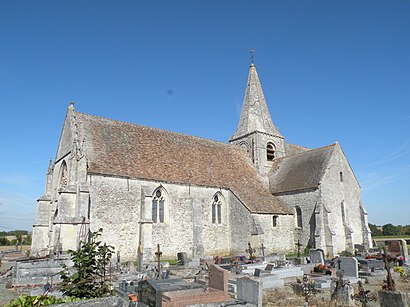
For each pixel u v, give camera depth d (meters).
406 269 21.61
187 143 36.31
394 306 11.16
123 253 25.98
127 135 31.66
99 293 10.87
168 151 33.22
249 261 25.58
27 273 17.00
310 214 33.78
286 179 37.88
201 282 15.98
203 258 26.75
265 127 42.88
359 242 36.91
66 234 23.41
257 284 13.07
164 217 29.41
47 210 30.81
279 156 43.50
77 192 25.08
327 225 32.31
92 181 25.61
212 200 32.88
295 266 22.41
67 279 10.88
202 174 33.19
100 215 25.45
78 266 11.17
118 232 26.08
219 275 14.31
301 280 18.70
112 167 27.08
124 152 29.45
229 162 38.12
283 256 28.03
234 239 32.62
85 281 10.79
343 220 34.97
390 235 79.00
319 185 33.38
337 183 35.66
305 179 35.47
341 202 35.47
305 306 12.97
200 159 35.19
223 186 33.44
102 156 27.59
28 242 58.41
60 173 30.42
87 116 30.58
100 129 30.20
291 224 35.22
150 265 23.84
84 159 25.56
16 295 14.80
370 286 17.81
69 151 28.31
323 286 16.98
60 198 24.70
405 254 27.86
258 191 36.41
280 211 34.38
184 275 20.75
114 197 26.45
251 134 42.38
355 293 15.44
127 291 15.44
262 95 45.22
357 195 38.22
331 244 31.58
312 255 24.73
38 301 8.81
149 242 26.72
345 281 14.70
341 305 13.64
